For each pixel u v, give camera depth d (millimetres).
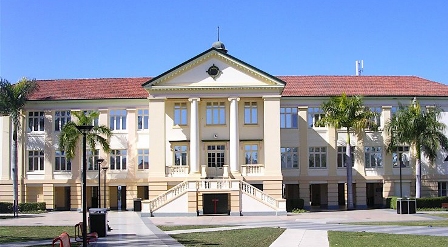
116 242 27297
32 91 56344
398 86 62062
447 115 60156
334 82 62906
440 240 26906
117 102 59344
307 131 59656
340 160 59750
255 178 53312
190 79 54344
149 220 43156
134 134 59094
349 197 55812
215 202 49281
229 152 55250
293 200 53688
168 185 53406
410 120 53781
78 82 62656
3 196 59000
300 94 59562
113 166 59031
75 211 57344
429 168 59875
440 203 53375
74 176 58625
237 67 54500
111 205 59438
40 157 59406
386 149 58812
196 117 54094
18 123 54812
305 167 59250
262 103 56062
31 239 29078
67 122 57000
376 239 27531
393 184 59438
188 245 25844
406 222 38281
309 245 25594
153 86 53969
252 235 30156
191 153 53875
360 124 54625
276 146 53719
